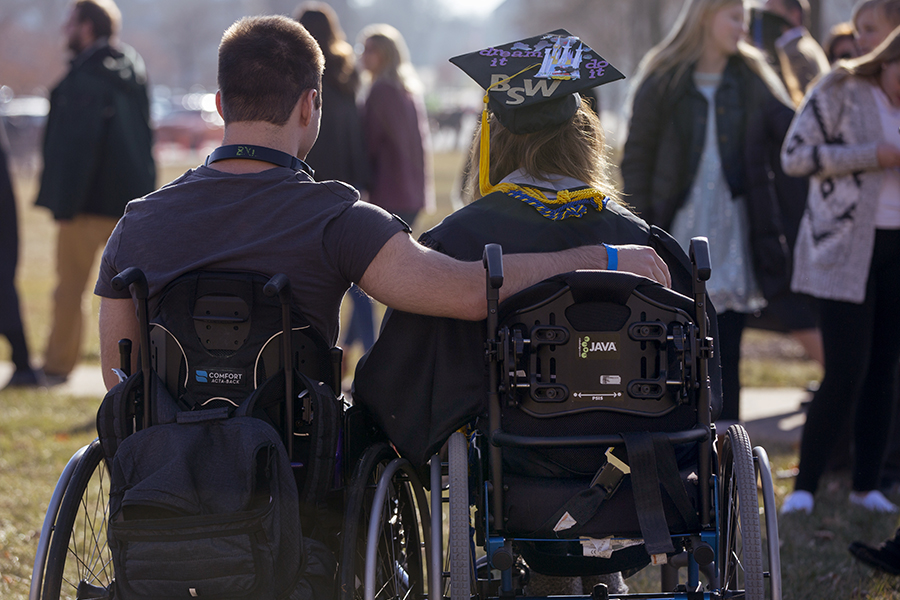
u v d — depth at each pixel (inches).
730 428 142.5
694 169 259.0
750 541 127.6
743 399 376.5
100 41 383.6
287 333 130.8
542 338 128.7
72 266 395.5
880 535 226.4
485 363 134.6
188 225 137.0
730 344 264.8
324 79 351.6
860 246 222.8
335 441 132.6
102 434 131.7
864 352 228.8
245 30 143.9
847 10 1643.7
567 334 129.0
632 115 269.1
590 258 138.6
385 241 136.9
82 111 374.0
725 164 258.4
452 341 142.5
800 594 196.5
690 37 261.7
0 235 384.8
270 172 140.1
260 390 130.8
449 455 135.4
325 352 139.3
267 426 126.8
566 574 142.7
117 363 145.0
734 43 257.9
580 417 131.1
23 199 1253.7
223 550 118.7
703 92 261.3
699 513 134.3
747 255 263.0
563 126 149.9
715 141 259.4
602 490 129.5
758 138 258.8
